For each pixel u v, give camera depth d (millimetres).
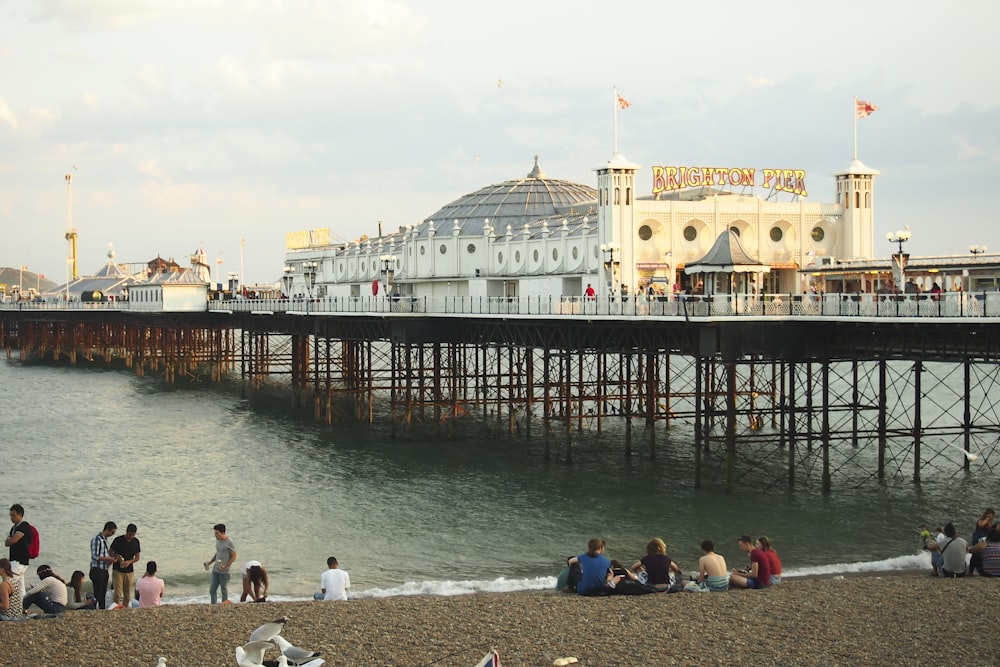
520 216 106875
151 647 29141
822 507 54938
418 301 81625
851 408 60906
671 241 78812
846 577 39344
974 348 52500
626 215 77438
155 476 67312
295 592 42375
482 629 30438
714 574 34938
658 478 63250
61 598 32594
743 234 80688
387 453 74188
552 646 28828
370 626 30984
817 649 28328
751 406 75312
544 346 72438
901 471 63156
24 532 32625
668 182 79750
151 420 93062
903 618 30953
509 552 48156
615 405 92875
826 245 83062
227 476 67000
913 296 52219
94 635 30219
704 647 28578
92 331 172625
